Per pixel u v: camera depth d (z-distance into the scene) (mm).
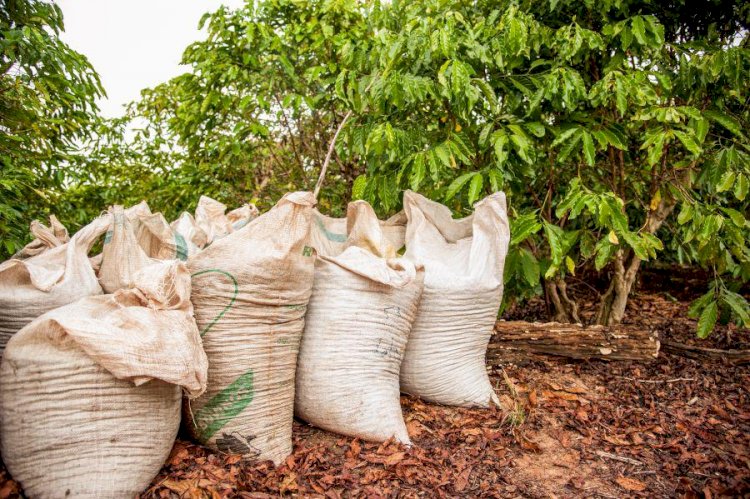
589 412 2904
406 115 3307
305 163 4539
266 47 3508
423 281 2578
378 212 3805
